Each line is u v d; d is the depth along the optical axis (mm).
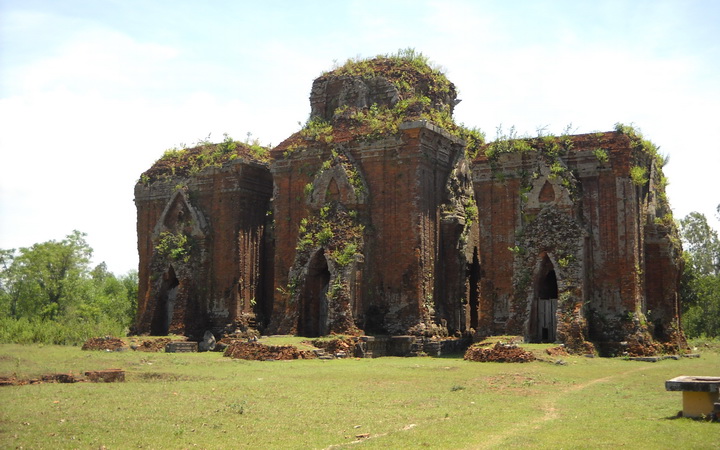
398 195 29922
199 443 10508
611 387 16625
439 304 30531
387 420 12227
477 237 32594
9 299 55188
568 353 24938
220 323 34906
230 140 36812
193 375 18984
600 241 27328
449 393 15641
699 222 53438
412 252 29312
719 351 30594
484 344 25828
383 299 29688
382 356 27875
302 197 32562
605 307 26953
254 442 10578
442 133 30906
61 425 11617
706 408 11922
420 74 33344
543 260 27641
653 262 28969
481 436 10805
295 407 13539
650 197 29328
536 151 28469
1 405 13547
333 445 10352
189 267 35312
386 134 30375
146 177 39312
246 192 35844
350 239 29547
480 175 29469
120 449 10148
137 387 16375
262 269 36281
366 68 33219
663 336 28281
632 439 10297
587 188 27766
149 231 38906
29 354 25469
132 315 54188
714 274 52281
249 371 20344
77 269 54812
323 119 34031
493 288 28672
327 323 28656
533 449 9852
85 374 18406
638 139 28453
